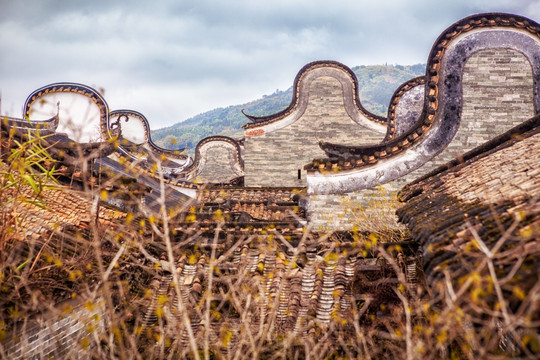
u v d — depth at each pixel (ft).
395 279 30.04
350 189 46.34
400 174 46.16
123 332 27.35
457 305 15.21
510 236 17.26
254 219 46.68
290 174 88.79
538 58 46.19
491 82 46.39
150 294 29.07
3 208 27.78
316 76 88.33
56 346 25.36
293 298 29.91
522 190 22.30
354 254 32.65
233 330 26.22
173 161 118.11
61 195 35.47
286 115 88.28
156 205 51.24
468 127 46.21
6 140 32.42
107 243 30.42
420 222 25.81
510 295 13.94
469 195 26.43
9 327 22.50
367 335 26.61
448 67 46.21
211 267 20.33
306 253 33.32
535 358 14.05
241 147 122.11
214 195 66.59
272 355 26.32
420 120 46.11
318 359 25.48
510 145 32.27
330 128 88.38
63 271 25.89
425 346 18.06
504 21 46.03
